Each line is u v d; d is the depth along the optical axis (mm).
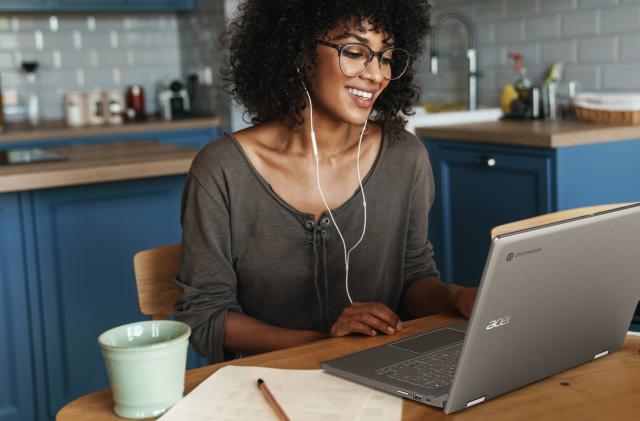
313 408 1024
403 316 1685
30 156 2799
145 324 1082
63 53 5031
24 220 2559
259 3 1550
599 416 991
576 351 1135
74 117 4680
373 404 1035
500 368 1018
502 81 4098
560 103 3701
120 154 2840
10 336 2584
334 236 1536
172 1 5012
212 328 1453
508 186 3203
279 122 1537
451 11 4355
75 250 2658
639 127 3098
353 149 1549
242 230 1510
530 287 988
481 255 3402
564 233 998
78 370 2715
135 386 1017
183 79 5328
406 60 1578
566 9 3717
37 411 2652
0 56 4867
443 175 3518
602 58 3588
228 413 1013
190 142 4703
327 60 1435
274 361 1218
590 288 1087
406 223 1625
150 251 1590
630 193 3158
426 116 3611
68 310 2670
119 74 5211
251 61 1573
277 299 1545
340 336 1339
